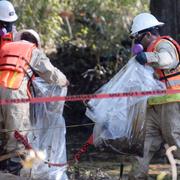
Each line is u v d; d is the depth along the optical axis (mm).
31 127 16766
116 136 16469
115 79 16734
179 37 26078
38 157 16422
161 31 26141
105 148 16766
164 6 26141
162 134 16625
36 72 16734
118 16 37812
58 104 17016
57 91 17094
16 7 31875
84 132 28719
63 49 34188
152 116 16594
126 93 15898
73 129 28828
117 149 16609
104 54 33438
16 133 16344
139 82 16484
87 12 38438
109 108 16469
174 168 14633
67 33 37906
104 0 38062
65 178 16812
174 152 16422
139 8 39438
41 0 33094
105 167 21766
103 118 16469
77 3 38594
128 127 16469
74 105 29312
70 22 38781
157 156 23188
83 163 22344
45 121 16938
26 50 16766
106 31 36562
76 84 31297
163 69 16297
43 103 16938
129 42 34656
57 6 34781
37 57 16766
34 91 16922
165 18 26141
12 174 15969
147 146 16609
